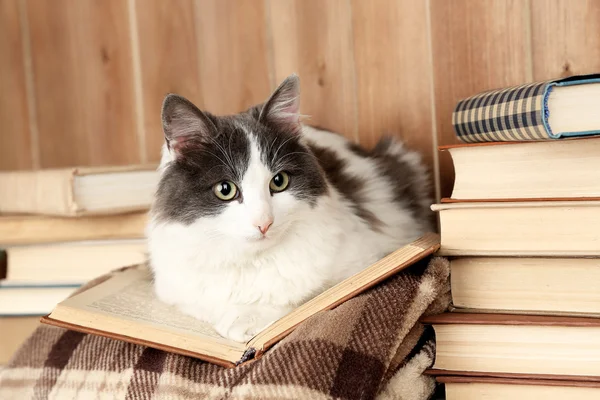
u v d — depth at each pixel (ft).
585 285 3.26
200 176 3.72
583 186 3.26
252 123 3.93
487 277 3.46
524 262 3.36
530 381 3.21
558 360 3.19
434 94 5.19
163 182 3.89
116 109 6.20
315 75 5.59
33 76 6.40
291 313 3.34
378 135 5.45
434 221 5.18
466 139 3.76
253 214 3.53
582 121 3.13
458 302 3.55
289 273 3.78
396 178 4.95
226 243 3.68
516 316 3.34
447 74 5.13
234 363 3.09
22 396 3.62
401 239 4.45
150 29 6.01
